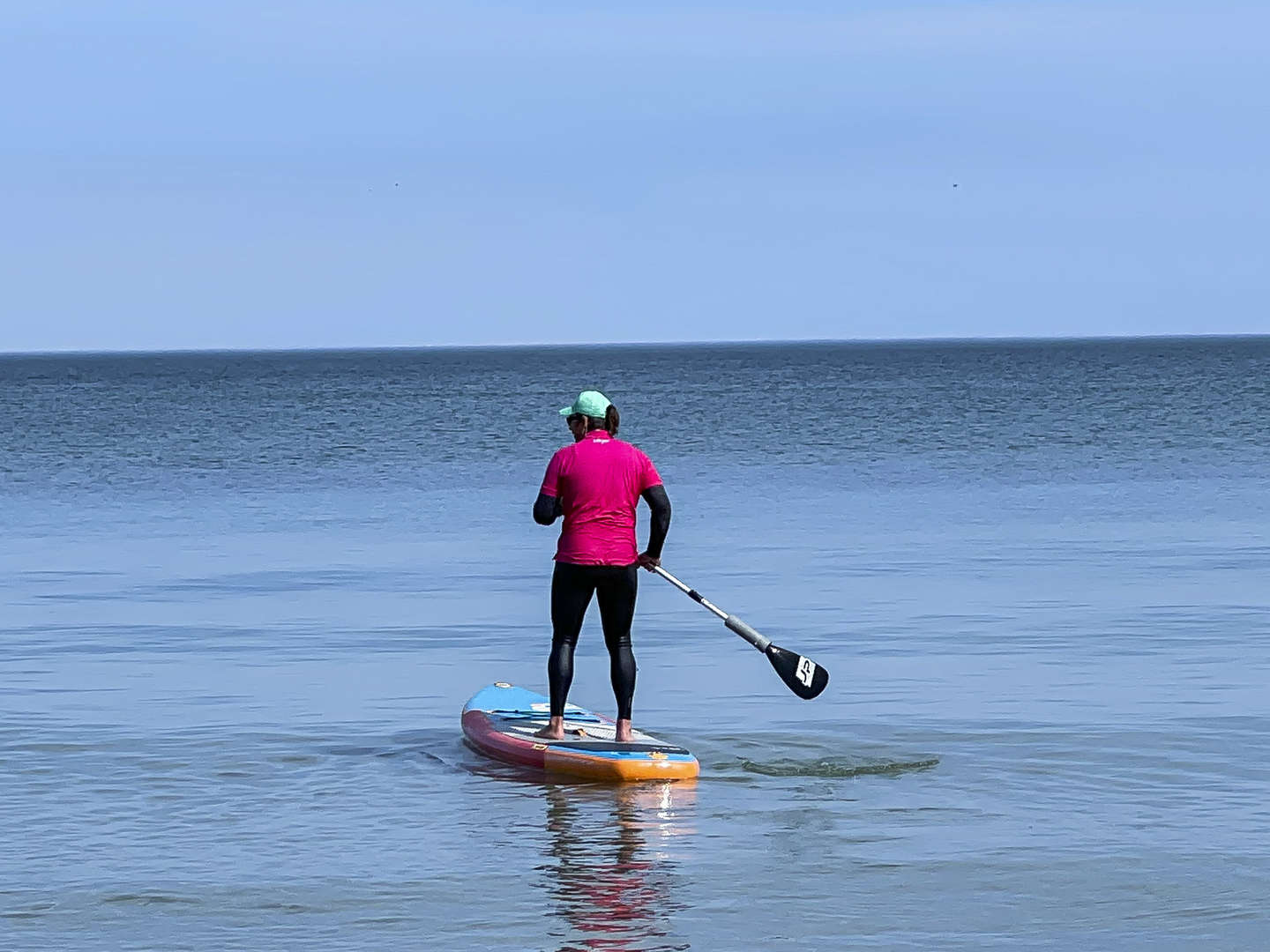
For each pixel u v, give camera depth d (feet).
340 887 26.71
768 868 27.68
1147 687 44.24
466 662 49.75
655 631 55.98
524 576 69.67
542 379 412.16
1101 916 25.05
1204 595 62.03
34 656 50.60
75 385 397.19
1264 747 36.73
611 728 38.55
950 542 80.28
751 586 65.67
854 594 63.10
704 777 34.81
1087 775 34.42
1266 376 338.75
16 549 80.69
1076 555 74.54
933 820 30.96
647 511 97.09
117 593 65.00
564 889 26.50
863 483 114.21
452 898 26.05
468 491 111.55
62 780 34.35
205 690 44.96
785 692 44.34
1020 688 44.29
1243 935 24.12
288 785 34.14
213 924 24.84
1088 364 478.59
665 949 23.57
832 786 33.83
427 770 35.58
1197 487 108.99
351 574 70.64
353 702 43.45
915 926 24.56
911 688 44.45
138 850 28.99
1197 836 29.63
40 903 25.90
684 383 361.10
